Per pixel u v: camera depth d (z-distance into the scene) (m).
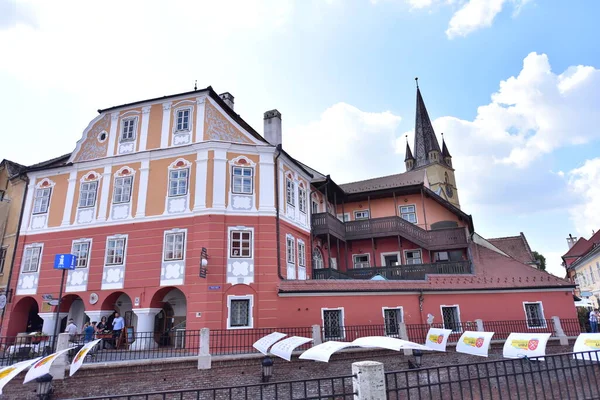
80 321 21.05
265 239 19.20
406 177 32.88
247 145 20.47
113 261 19.73
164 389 12.36
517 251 39.22
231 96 26.45
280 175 21.30
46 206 22.08
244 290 18.17
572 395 11.66
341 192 28.36
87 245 20.41
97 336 15.97
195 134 20.84
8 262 22.17
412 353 15.66
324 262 26.59
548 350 17.44
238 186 19.84
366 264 27.70
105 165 21.55
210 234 18.56
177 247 18.98
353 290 18.53
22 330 20.91
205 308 17.45
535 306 20.47
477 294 20.34
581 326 22.33
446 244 24.72
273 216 19.69
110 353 15.44
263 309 17.94
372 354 15.13
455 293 20.20
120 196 20.80
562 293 20.55
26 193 22.75
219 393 12.63
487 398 12.04
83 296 19.55
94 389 11.77
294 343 11.34
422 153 74.31
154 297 18.61
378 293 19.05
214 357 13.24
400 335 16.44
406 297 19.48
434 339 13.78
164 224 19.52
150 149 21.27
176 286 18.30
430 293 19.81
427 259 26.27
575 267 55.44
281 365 13.67
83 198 21.45
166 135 21.30
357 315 18.47
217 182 19.45
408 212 29.34
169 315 20.02
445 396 12.15
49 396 11.12
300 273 22.00
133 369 12.34
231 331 17.27
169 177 20.25
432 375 13.77
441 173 70.19
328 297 18.38
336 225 25.34
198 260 18.36
